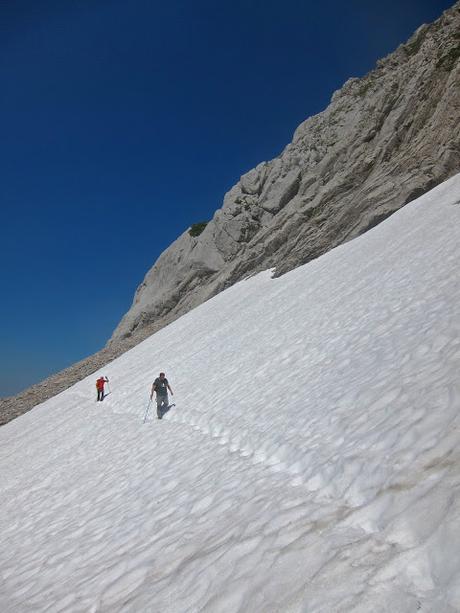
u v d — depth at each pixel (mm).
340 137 54750
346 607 3270
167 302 63000
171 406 16859
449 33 42812
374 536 3986
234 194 65938
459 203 22438
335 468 5879
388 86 47281
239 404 12516
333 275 24422
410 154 38312
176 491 8773
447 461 4422
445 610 2822
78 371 52594
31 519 11984
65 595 6625
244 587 4301
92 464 14664
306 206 47750
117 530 8344
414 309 11180
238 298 40031
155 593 5199
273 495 6266
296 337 16219
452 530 3375
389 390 7270
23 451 24031
